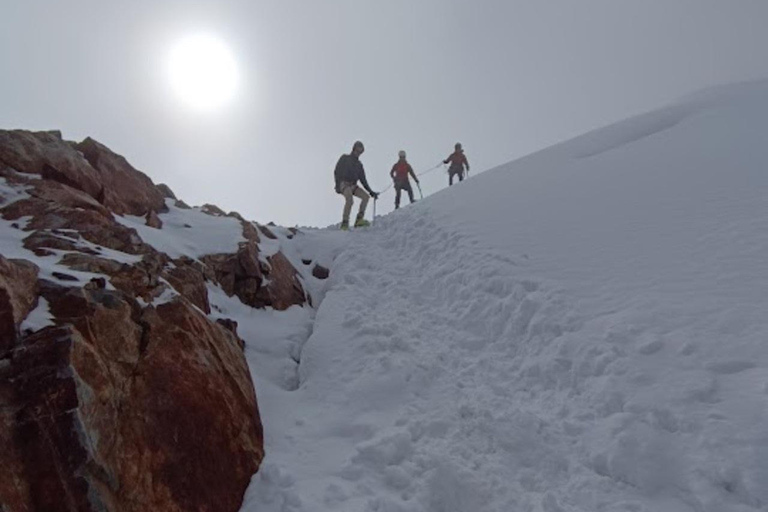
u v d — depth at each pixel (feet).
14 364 11.18
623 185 30.37
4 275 12.48
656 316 16.60
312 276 31.45
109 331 13.46
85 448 10.66
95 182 24.70
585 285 20.08
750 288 16.70
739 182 25.71
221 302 22.82
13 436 10.25
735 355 14.07
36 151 23.24
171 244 23.85
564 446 13.98
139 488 11.62
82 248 17.69
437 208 36.70
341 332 21.98
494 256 24.70
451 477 13.62
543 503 12.39
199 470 12.92
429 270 27.84
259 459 14.56
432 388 17.84
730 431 12.05
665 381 14.07
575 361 16.39
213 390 14.62
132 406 12.66
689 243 20.97
